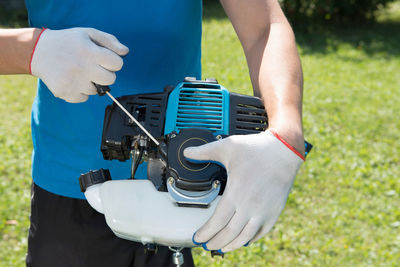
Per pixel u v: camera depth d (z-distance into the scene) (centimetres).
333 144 512
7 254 308
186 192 102
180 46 155
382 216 374
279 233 336
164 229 102
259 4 134
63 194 166
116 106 120
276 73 119
